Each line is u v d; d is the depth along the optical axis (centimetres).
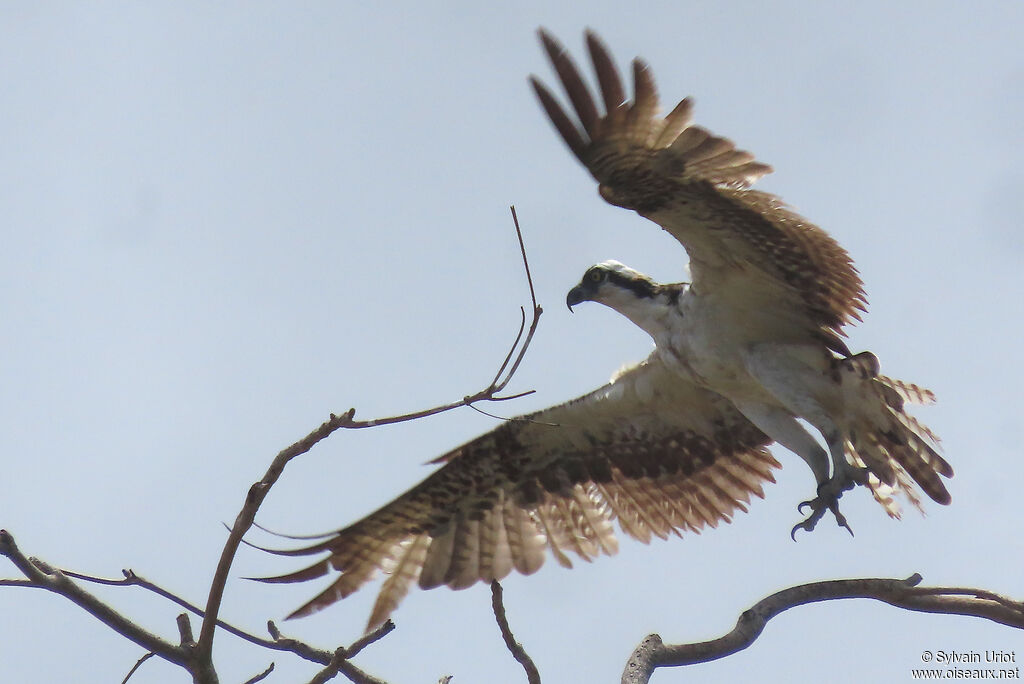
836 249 1183
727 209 1156
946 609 1066
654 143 1082
